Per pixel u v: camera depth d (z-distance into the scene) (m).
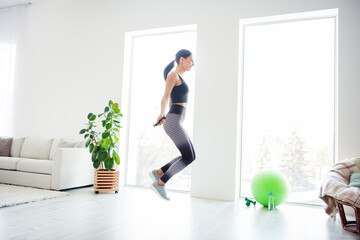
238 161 4.08
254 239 2.30
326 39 3.89
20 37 5.68
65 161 4.09
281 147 3.96
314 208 3.58
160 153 4.66
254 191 3.51
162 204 3.51
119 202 3.51
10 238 2.10
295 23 4.07
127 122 4.92
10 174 4.35
